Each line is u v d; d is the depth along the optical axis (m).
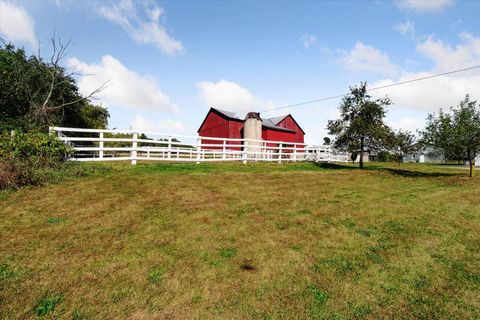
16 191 7.46
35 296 3.38
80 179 9.08
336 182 12.05
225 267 4.20
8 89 15.84
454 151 15.38
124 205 6.84
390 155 19.23
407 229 6.04
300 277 4.01
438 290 3.79
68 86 21.70
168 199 7.54
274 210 7.11
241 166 15.20
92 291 3.51
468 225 6.42
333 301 3.49
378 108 17.47
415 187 11.31
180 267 4.16
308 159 23.41
